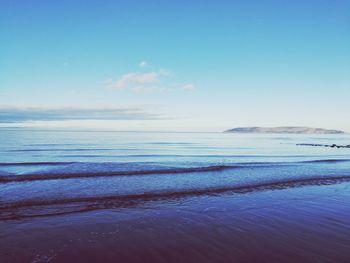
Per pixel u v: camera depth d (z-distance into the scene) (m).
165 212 8.48
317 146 56.19
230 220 7.80
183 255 5.59
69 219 7.63
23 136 69.19
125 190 11.16
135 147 41.81
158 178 13.91
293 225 7.43
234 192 11.35
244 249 5.88
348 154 36.03
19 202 9.03
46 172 14.99
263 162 23.09
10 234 6.44
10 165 18.09
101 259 5.37
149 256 5.53
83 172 15.05
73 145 41.84
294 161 24.92
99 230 6.88
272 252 5.73
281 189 12.06
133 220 7.69
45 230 6.77
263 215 8.30
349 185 13.27
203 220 7.77
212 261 5.33
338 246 6.09
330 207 9.30
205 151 37.06
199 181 13.40
